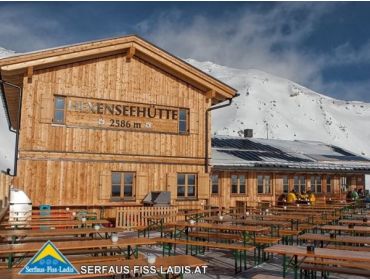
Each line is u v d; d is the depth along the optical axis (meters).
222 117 145.12
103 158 17.67
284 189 27.39
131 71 18.70
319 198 29.05
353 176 32.44
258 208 21.69
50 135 16.75
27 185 16.14
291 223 14.01
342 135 157.75
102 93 17.94
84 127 17.44
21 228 12.12
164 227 15.29
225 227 11.17
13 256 8.70
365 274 8.01
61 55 16.73
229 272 9.81
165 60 18.97
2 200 13.79
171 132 19.34
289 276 9.38
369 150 151.62
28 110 16.45
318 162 29.56
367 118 185.50
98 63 18.00
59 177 16.72
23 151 16.22
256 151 29.05
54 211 15.84
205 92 20.44
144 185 18.41
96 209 17.30
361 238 10.08
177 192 19.31
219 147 28.39
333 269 8.30
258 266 10.54
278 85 197.12
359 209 25.27
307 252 7.89
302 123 160.25
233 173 24.98
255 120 145.25
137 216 17.27
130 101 18.52
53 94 16.95
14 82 17.84
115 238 8.48
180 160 19.42
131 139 18.39
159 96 19.23
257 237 11.59
